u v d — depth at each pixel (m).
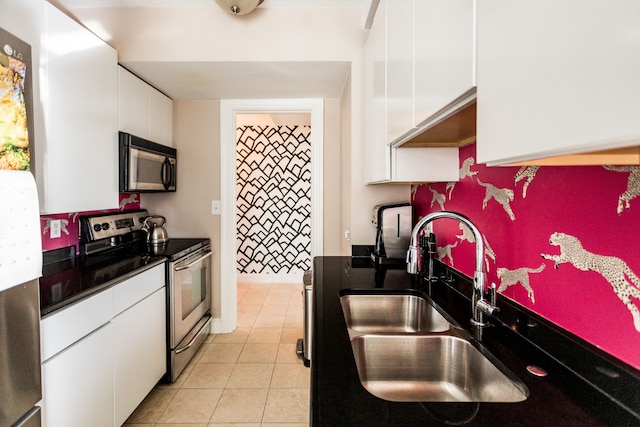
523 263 0.98
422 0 0.92
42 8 1.36
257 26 2.00
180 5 1.97
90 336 1.36
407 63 1.08
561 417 0.59
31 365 0.97
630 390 0.61
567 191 0.80
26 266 0.94
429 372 0.97
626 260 0.65
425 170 1.45
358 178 2.08
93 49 1.70
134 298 1.69
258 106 2.75
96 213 2.20
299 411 1.81
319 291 1.39
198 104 2.76
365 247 2.10
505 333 0.97
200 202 2.79
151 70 2.11
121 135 1.95
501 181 1.10
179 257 2.14
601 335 0.70
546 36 0.42
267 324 3.02
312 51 2.01
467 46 0.65
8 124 1.07
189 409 1.82
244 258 4.44
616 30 0.32
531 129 0.45
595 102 0.35
